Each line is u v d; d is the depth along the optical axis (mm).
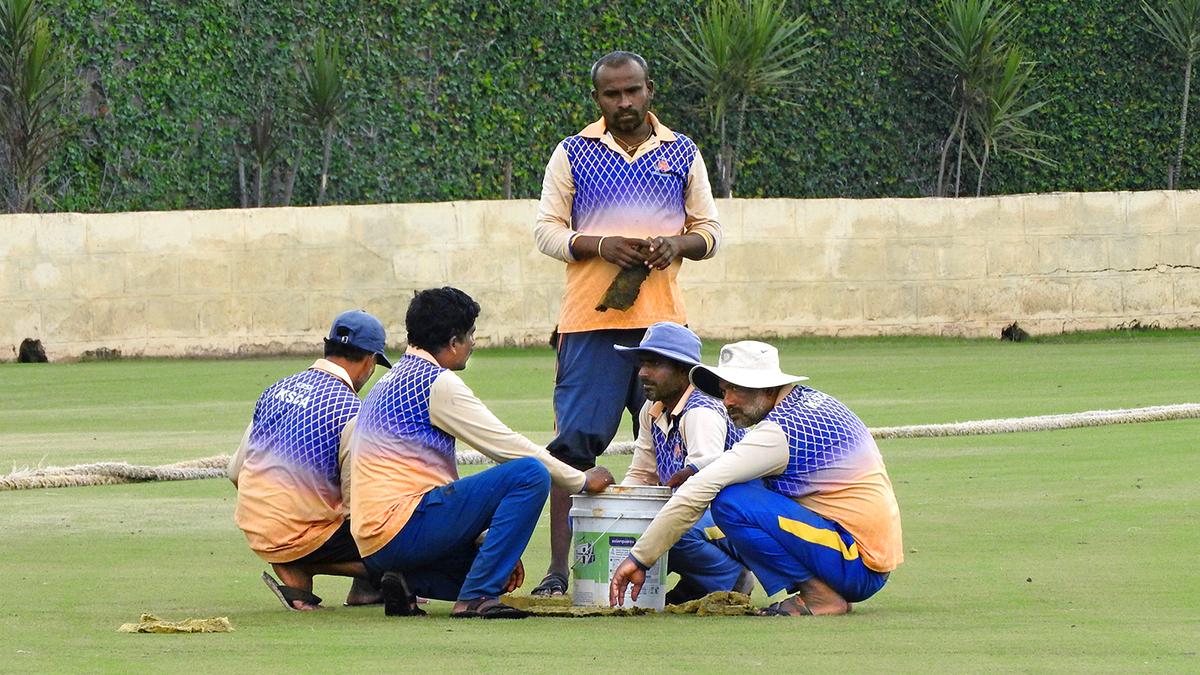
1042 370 50188
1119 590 17906
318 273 59281
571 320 20109
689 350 18438
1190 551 20734
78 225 57875
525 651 14281
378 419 17406
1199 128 71125
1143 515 23859
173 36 61125
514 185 65312
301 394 18734
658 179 20078
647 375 18562
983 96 68125
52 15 59625
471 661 13711
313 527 18438
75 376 52125
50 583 19516
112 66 60375
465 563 17656
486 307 59969
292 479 18422
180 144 61344
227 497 28109
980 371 50219
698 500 16969
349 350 19250
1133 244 63531
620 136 20281
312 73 61500
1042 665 13289
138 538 23484
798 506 17047
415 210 59531
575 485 17594
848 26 68562
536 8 65062
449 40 64250
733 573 18812
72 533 23969
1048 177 70375
